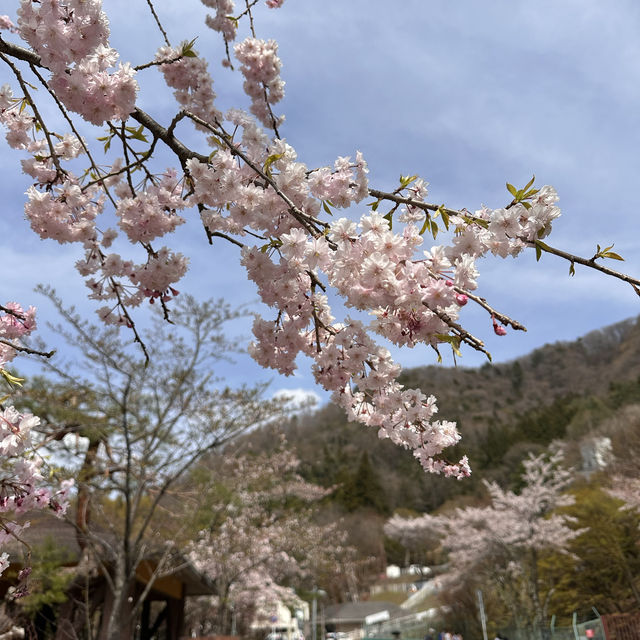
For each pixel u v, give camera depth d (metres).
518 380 109.88
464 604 24.52
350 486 68.31
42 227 2.42
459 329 1.57
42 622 8.38
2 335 2.56
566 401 82.56
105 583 8.56
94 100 1.94
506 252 1.69
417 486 70.81
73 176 2.60
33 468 2.29
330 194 2.05
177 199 2.51
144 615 12.73
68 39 1.85
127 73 1.93
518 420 86.50
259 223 1.94
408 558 62.62
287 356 2.14
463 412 95.81
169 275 2.39
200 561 16.70
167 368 9.22
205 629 26.08
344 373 1.97
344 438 86.62
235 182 1.95
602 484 25.75
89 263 2.66
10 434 1.95
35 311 2.65
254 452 18.42
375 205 1.96
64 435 7.81
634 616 13.02
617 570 19.67
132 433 8.30
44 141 2.67
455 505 55.62
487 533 21.69
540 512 22.64
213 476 10.14
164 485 8.65
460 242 1.69
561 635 15.65
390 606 48.66
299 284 1.95
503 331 1.54
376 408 2.15
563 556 21.41
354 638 44.31
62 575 6.94
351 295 1.62
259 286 1.91
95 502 8.27
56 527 7.96
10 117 2.60
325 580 37.94
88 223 2.51
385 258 1.58
